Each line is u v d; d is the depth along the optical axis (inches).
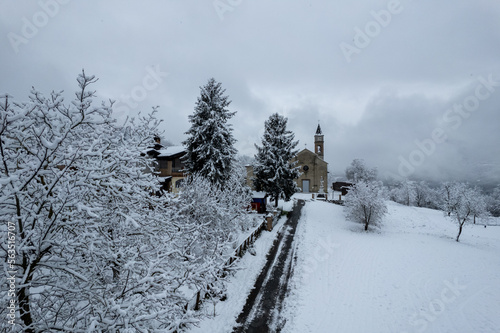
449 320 423.2
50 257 178.9
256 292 492.1
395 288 527.8
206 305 419.5
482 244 956.0
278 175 1203.2
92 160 210.8
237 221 753.6
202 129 827.4
